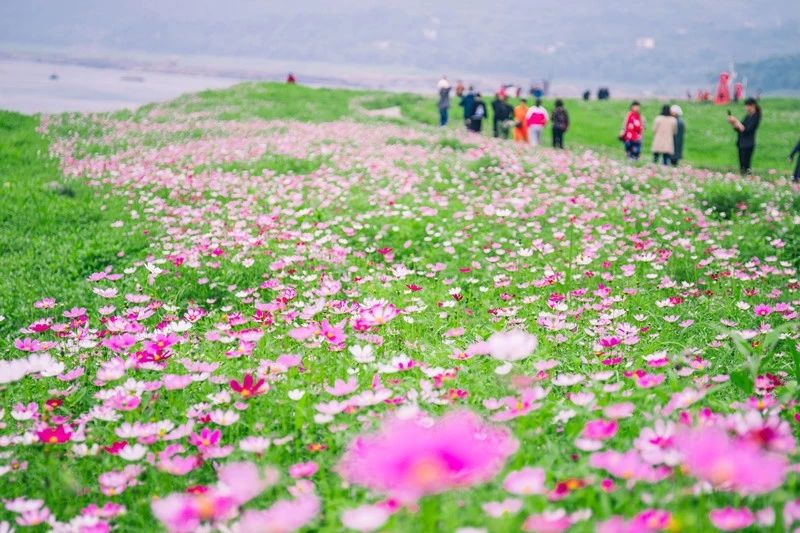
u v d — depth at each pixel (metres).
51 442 3.63
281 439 3.44
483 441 2.68
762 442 2.37
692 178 16.58
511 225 10.72
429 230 10.21
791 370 4.97
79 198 12.70
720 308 6.88
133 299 6.38
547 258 9.21
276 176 15.31
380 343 5.03
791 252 9.56
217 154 17.98
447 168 16.27
